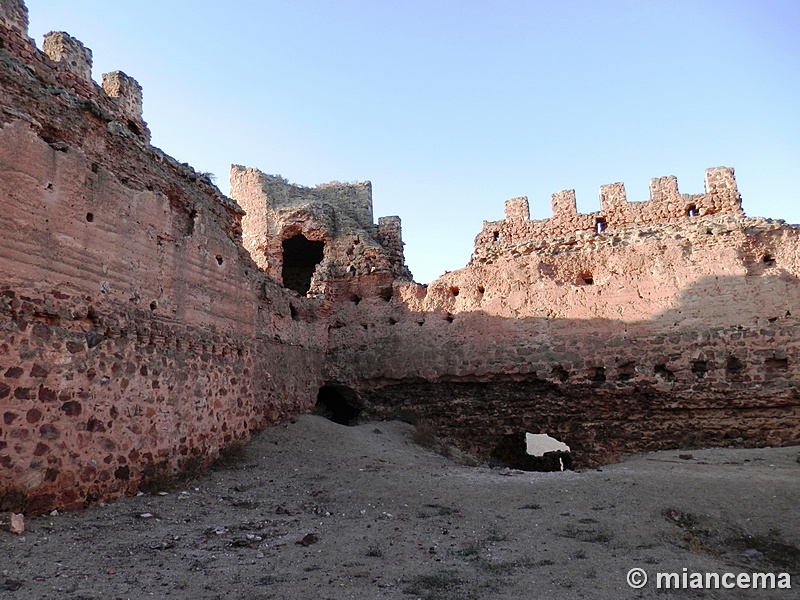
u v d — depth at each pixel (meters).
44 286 8.41
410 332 19.95
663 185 19.89
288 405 17.22
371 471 11.88
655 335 16.48
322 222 22.45
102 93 13.20
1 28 9.70
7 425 7.62
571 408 17.30
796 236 15.73
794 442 14.52
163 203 11.48
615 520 7.88
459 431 18.70
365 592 5.58
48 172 8.73
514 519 8.19
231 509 9.20
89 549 6.66
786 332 14.99
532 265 18.73
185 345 11.70
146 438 10.19
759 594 5.83
